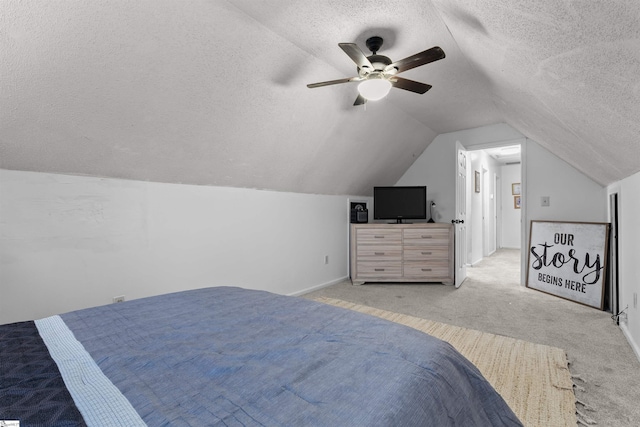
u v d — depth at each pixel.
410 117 3.96
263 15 1.87
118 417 0.64
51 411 0.66
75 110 1.80
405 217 4.55
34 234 1.93
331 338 1.03
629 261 2.44
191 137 2.39
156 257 2.52
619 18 0.84
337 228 4.48
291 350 0.94
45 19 1.41
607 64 1.10
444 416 0.76
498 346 2.27
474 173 6.08
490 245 7.48
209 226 2.88
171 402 0.70
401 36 2.12
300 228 3.85
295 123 2.90
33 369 0.84
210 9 1.74
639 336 2.13
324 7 1.81
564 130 2.37
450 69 2.65
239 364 0.86
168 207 2.59
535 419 1.46
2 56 1.44
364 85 2.10
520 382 1.78
